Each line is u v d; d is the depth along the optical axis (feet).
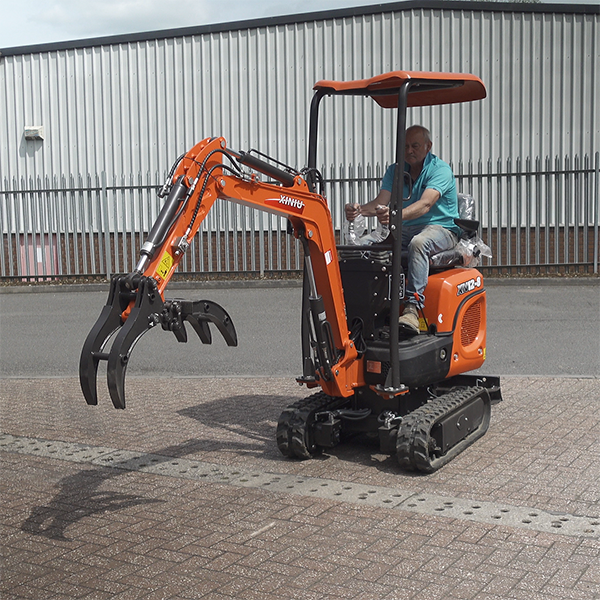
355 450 20.10
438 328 19.84
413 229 20.81
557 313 40.83
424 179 20.36
